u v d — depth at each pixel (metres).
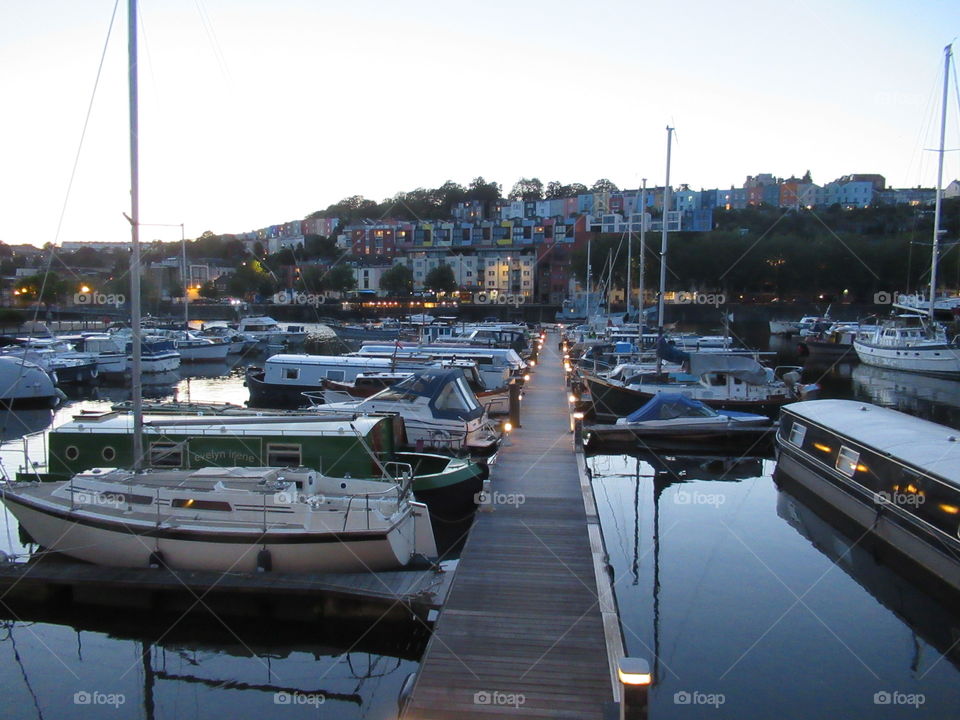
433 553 12.75
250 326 68.69
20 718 9.38
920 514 12.90
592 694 8.05
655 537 15.50
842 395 37.53
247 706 9.66
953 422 29.88
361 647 10.91
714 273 90.19
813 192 159.00
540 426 23.36
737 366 28.53
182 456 14.31
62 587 11.59
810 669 10.14
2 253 165.75
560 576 11.26
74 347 49.69
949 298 59.69
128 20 12.99
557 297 107.50
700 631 11.25
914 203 127.38
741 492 19.11
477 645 9.12
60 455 15.34
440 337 54.59
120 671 10.43
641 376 29.19
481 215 144.62
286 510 11.87
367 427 15.22
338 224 158.25
